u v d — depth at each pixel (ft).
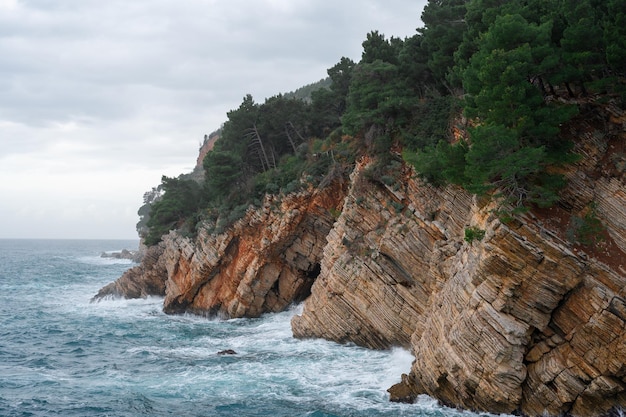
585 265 80.38
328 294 133.28
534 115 88.38
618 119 92.89
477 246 87.92
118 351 141.08
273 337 148.25
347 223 134.10
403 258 119.85
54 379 114.73
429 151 113.09
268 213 177.47
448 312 91.56
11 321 188.14
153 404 97.60
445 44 140.56
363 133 152.66
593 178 90.63
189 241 204.13
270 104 221.05
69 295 264.93
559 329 82.02
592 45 94.12
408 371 109.09
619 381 77.97
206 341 150.71
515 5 103.40
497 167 83.97
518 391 81.15
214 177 199.11
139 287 245.65
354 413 90.12
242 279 183.42
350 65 221.05
